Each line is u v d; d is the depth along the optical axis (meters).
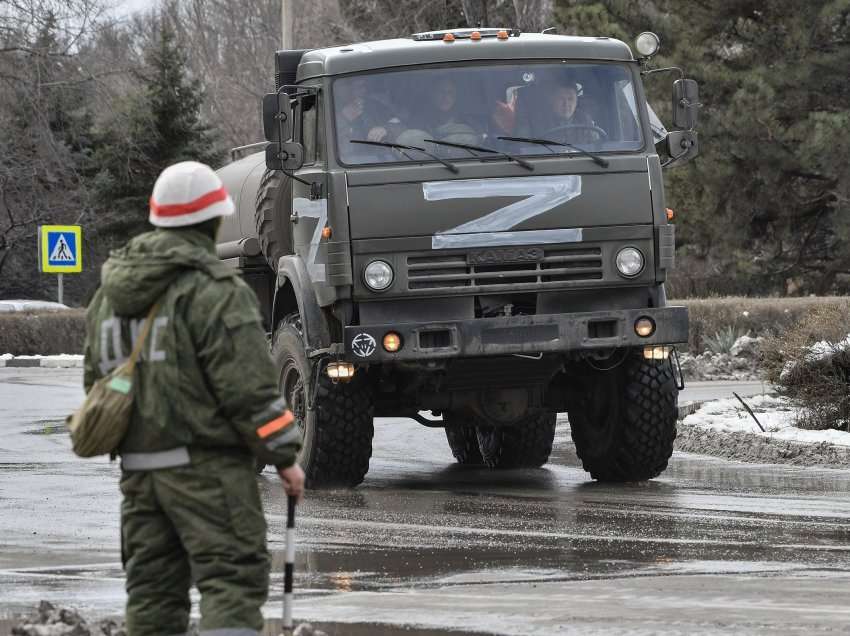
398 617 19.78
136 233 153.00
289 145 34.38
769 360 45.25
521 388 36.72
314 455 35.22
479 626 19.09
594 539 26.80
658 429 35.50
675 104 36.25
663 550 25.33
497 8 155.38
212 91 197.25
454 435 43.25
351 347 33.09
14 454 44.59
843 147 105.50
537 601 20.77
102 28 124.62
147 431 14.52
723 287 121.25
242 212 42.62
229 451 14.67
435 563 24.41
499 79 34.81
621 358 35.72
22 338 107.88
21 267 175.00
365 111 34.31
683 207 116.00
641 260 34.41
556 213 34.16
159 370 14.47
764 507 30.91
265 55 197.75
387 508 31.95
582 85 35.06
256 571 14.67
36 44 121.38
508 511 31.16
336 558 25.08
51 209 143.25
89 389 15.15
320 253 34.09
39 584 22.83
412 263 33.75
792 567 23.41
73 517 30.66
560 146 34.56
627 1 116.00
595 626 18.95
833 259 120.56
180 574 15.17
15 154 131.50
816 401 43.53
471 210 33.91
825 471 37.59
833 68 110.44
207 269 14.59
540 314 34.09
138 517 14.93
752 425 45.19
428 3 163.12
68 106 132.00
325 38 172.00
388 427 54.19
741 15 115.88
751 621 19.11
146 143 149.12
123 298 14.55
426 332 33.38
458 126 34.41
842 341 44.12
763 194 114.62
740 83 111.44
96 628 18.88
